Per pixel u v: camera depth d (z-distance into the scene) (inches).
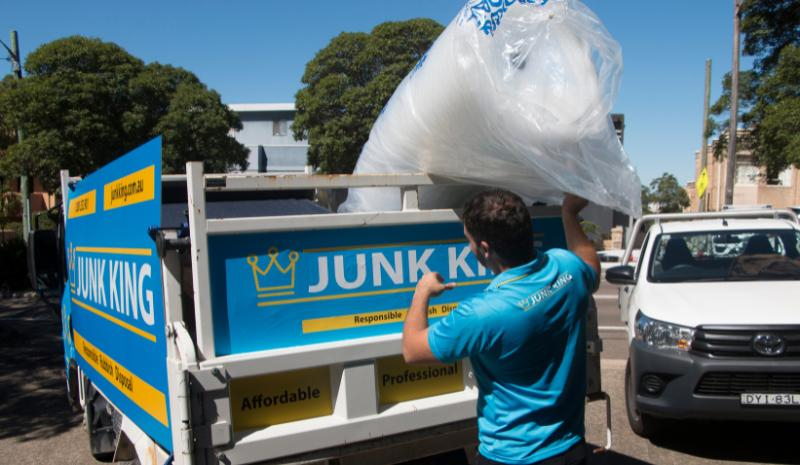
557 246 144.4
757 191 1358.3
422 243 130.0
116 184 137.5
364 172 154.5
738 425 228.8
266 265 114.4
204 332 107.4
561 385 94.0
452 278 133.4
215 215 152.1
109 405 158.1
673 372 194.1
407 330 96.5
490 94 106.9
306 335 117.7
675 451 207.2
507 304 89.8
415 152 132.4
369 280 124.2
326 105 873.5
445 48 115.3
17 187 1284.4
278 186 120.8
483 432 97.3
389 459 122.7
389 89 831.7
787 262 236.4
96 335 161.3
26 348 388.5
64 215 204.1
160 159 111.5
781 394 183.5
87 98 775.1
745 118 651.5
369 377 119.6
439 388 130.6
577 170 108.3
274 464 110.9
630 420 225.0
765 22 630.5
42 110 757.3
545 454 92.5
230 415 106.1
